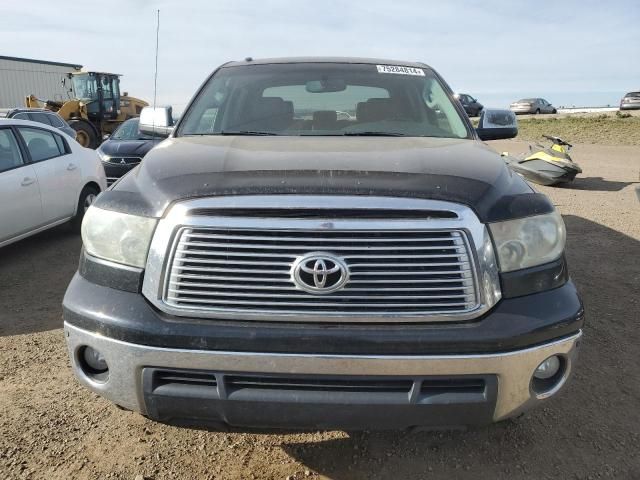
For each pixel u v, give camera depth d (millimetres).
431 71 3994
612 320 4207
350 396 1993
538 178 10773
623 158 16359
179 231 2035
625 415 2994
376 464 2596
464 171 2277
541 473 2545
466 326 2002
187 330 1995
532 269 2135
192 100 3658
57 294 4762
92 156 7156
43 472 2502
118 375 2090
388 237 1989
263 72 3852
